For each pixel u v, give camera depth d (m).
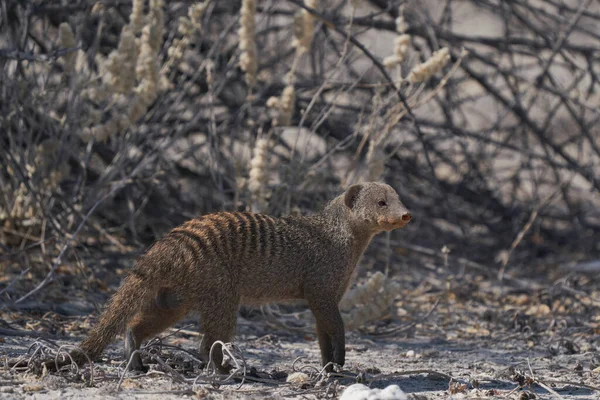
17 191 11.30
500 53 15.61
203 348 7.05
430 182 14.77
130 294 6.90
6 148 11.29
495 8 15.88
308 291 7.50
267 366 7.91
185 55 12.70
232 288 7.10
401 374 7.22
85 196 11.70
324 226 7.68
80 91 10.42
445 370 8.08
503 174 18.66
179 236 7.05
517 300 12.09
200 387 6.43
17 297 9.75
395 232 14.61
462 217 15.35
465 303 11.88
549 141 14.54
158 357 6.99
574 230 16.27
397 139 14.83
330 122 13.82
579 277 13.43
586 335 10.08
